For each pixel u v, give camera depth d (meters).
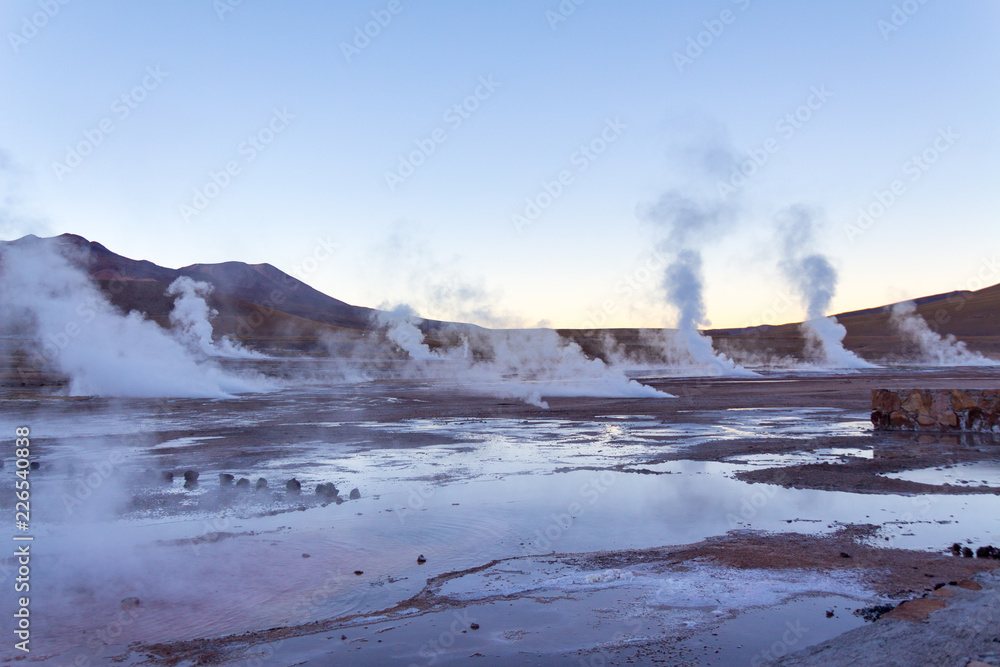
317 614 5.93
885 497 10.41
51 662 4.99
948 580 6.45
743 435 18.48
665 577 6.72
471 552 7.81
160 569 7.29
